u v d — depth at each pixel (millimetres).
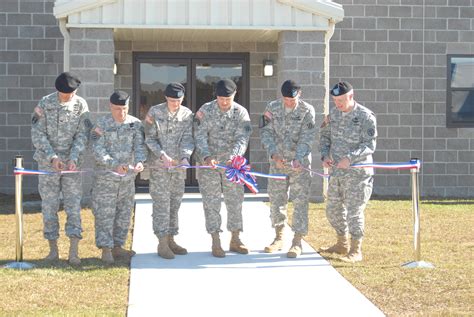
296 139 8539
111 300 6629
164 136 8328
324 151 8492
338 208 8641
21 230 7918
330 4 12969
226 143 8492
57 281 7246
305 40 13086
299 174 8562
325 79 13289
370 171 8344
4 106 14867
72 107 7977
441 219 11781
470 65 15680
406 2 15344
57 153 7977
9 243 9328
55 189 8055
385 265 8141
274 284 7309
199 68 15070
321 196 13297
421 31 15398
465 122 15656
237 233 8797
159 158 8289
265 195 13977
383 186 15531
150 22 12711
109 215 8094
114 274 7590
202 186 8570
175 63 15023
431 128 15492
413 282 7324
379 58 15328
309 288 7145
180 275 7656
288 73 13070
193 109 15070
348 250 8750
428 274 7648
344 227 8695
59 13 12445
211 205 8555
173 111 8297
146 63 15000
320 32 13102
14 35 14844
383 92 15352
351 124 8242
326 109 13398
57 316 6004
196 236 10000
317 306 6527
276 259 8453
